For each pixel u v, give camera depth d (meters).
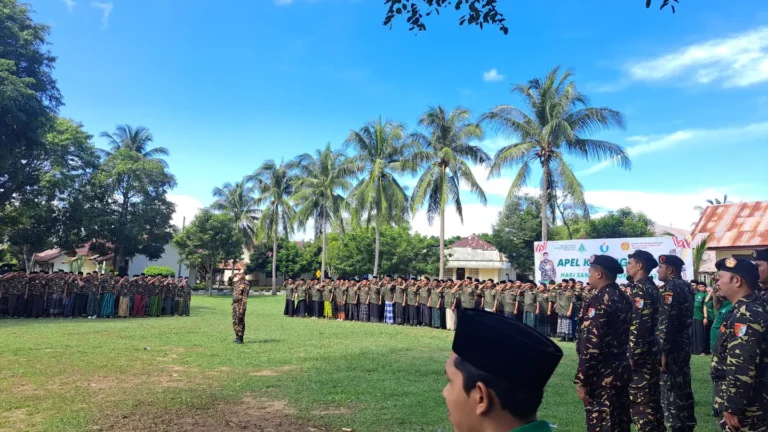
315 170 34.31
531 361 1.37
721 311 9.66
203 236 38.97
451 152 25.22
